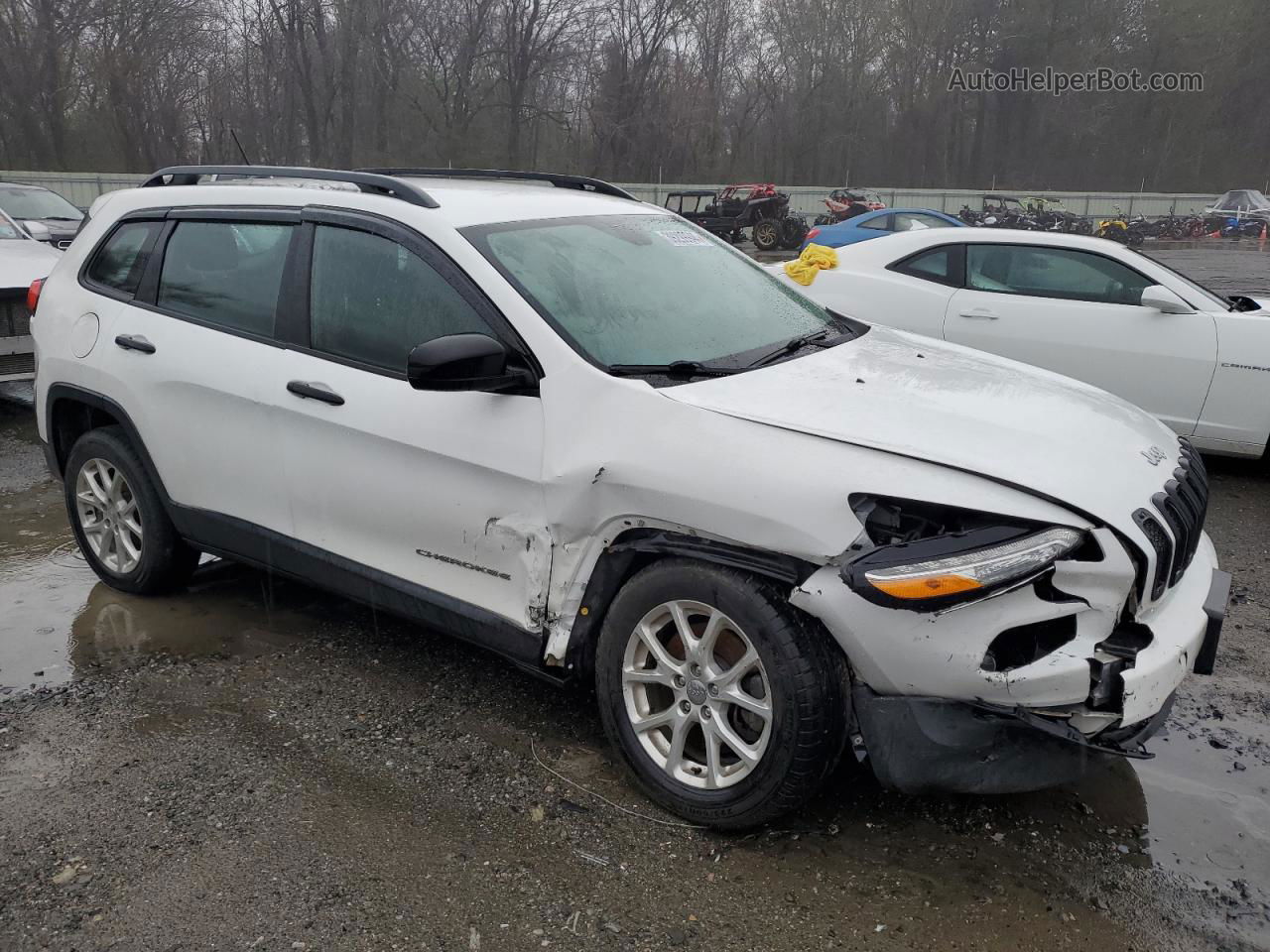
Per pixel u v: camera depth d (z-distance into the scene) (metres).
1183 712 3.64
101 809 3.03
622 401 2.94
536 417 3.06
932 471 2.62
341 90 45.44
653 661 3.01
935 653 2.54
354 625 4.30
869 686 2.68
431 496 3.29
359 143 46.41
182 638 4.16
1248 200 36.84
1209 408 6.39
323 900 2.64
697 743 3.09
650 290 3.50
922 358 3.54
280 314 3.70
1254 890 2.71
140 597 4.56
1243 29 54.62
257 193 3.92
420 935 2.53
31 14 44.25
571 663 3.14
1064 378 3.66
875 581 2.49
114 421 4.56
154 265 4.19
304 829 2.93
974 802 3.07
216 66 46.75
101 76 44.47
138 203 4.38
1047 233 7.02
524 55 45.81
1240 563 5.12
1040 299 6.86
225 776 3.19
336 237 3.60
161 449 4.08
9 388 9.45
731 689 2.81
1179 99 55.59
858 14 54.41
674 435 2.84
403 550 3.45
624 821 2.98
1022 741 2.58
